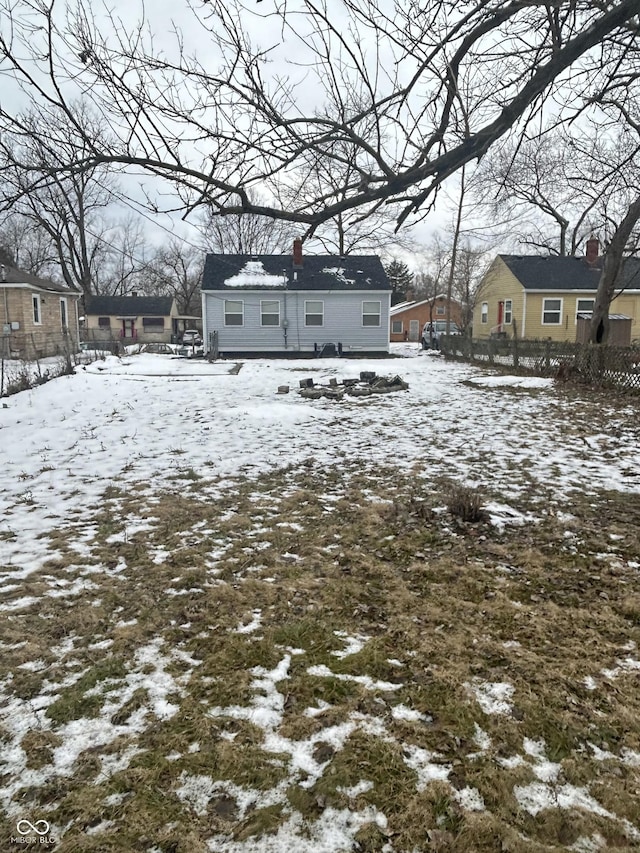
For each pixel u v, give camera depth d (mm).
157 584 3555
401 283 55062
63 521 4723
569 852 1687
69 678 2590
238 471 6273
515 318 26484
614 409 9844
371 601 3336
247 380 14906
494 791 1915
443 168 2963
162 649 2842
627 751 2121
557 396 11633
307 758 2080
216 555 4012
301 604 3301
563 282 25906
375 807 1851
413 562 3879
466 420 9195
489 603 3297
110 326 46594
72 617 3145
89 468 6426
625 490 5438
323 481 5859
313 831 1760
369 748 2125
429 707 2369
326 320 24875
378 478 5938
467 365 19734
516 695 2445
